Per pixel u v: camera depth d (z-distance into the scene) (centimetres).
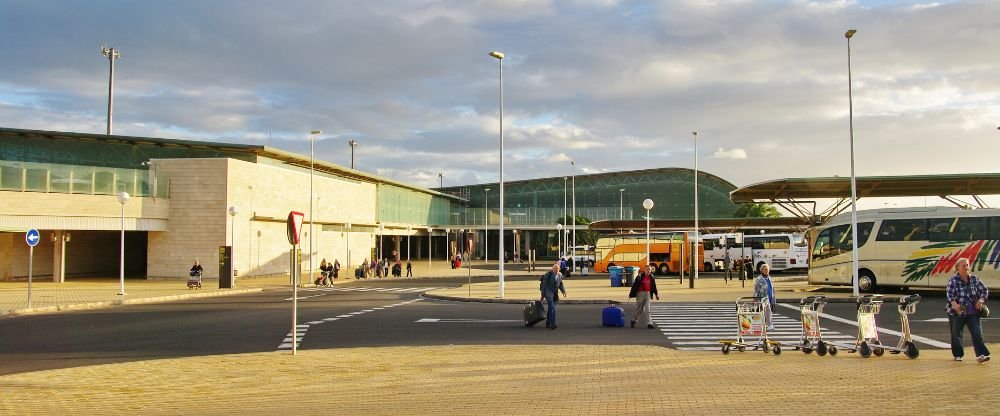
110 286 3941
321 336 1772
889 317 2136
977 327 1212
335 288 4103
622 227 6334
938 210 3081
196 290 3634
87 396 1018
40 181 4031
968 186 3728
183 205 4653
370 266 5516
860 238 3200
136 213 4466
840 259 3269
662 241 5434
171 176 4662
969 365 1189
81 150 5044
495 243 9656
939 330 1811
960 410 809
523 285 4003
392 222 8056
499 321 2131
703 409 831
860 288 3181
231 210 3984
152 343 1659
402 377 1136
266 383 1106
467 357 1355
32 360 1409
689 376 1105
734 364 1243
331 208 6425
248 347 1582
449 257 9562
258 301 3038
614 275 3816
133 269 5666
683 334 1780
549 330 1889
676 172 9812
